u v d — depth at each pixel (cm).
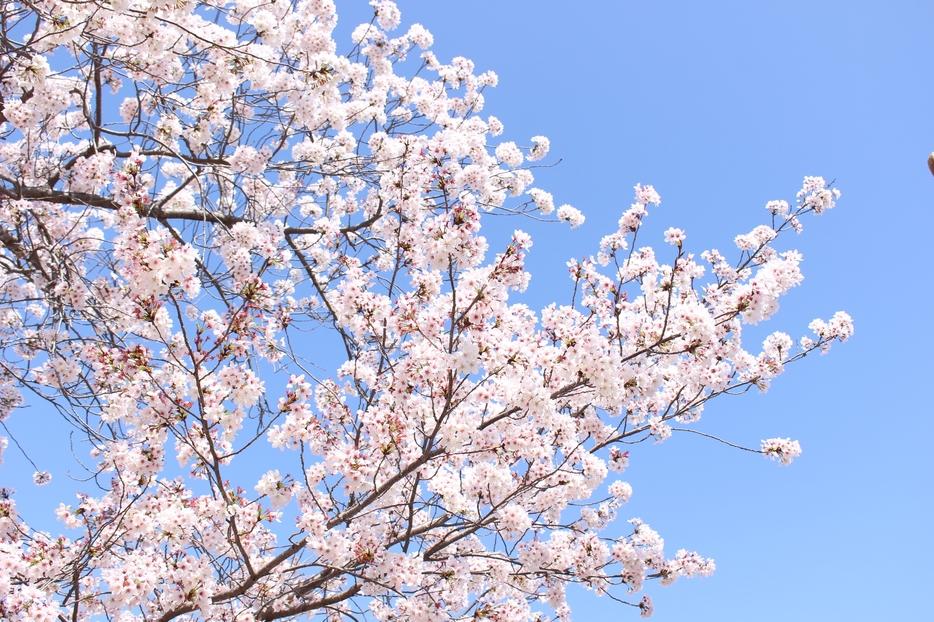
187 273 375
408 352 456
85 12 531
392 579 461
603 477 485
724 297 450
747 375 550
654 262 536
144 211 390
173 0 506
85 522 507
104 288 602
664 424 545
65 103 584
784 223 628
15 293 708
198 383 404
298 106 692
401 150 710
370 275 499
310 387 450
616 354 427
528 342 430
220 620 529
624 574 512
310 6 736
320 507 481
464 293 409
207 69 634
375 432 464
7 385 684
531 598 573
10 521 472
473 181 543
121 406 466
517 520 466
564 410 536
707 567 567
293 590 493
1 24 503
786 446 546
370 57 888
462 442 447
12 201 593
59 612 404
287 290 723
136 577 420
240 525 484
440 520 512
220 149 695
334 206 895
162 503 483
